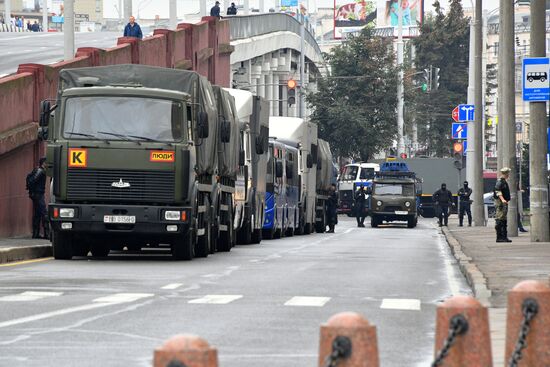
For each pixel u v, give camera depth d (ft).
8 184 262.67
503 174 289.94
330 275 173.06
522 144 561.84
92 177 200.95
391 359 84.79
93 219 200.64
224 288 146.51
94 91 203.72
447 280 168.04
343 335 52.34
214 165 231.71
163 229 200.95
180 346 47.75
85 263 195.52
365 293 141.79
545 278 156.97
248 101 293.23
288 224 374.22
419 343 94.22
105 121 202.59
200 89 216.95
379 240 346.54
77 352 87.30
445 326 59.36
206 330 101.81
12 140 259.60
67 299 129.08
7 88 261.03
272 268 189.06
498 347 88.99
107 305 122.83
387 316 114.93
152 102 203.51
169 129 202.69
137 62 377.71
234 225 272.72
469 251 234.58
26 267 183.32
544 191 277.03
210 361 47.85
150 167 200.95
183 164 201.77
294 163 384.47
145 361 82.74
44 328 102.32
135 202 201.36
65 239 206.18
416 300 132.87
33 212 262.06
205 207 222.07
